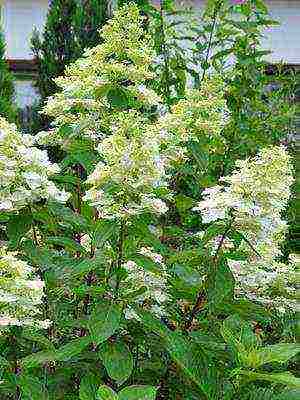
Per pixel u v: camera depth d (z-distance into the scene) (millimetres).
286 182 917
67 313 1046
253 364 815
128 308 890
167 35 1803
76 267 877
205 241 938
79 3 2686
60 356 823
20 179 898
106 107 1117
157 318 959
